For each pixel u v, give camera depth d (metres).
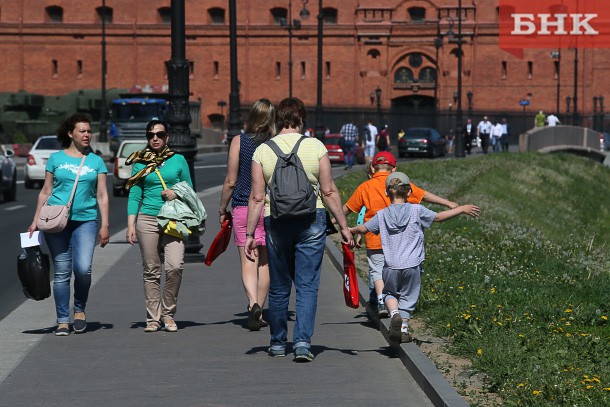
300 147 17.56
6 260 33.88
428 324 20.28
